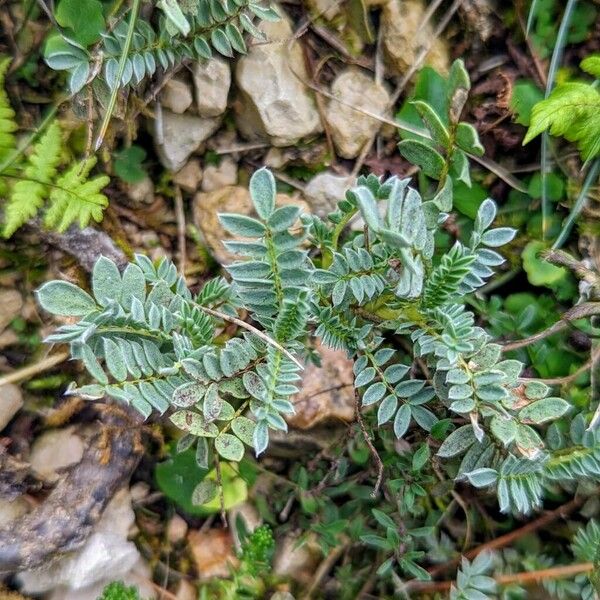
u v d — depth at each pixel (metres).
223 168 0.24
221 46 0.20
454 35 0.25
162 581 0.23
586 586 0.21
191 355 0.17
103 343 0.17
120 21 0.20
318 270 0.17
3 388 0.21
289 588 0.23
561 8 0.24
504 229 0.18
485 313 0.24
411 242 0.16
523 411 0.17
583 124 0.22
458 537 0.24
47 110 0.23
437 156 0.17
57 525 0.20
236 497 0.23
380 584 0.23
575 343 0.23
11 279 0.22
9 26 0.22
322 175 0.24
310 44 0.24
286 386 0.17
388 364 0.23
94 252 0.22
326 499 0.23
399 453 0.21
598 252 0.24
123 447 0.22
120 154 0.23
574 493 0.23
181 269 0.24
